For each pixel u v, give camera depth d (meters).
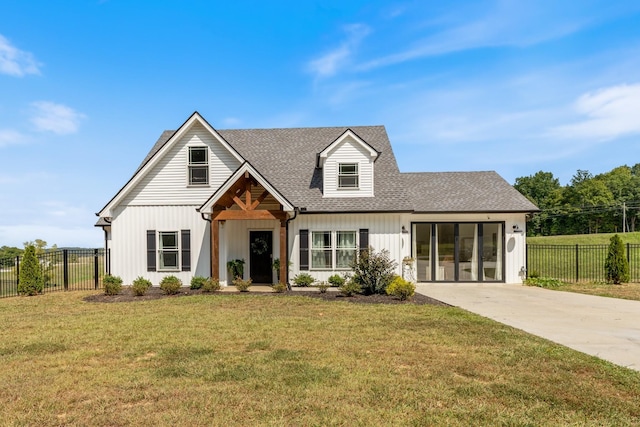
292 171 18.58
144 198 16.81
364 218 16.53
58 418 4.39
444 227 18.31
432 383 5.34
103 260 21.98
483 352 6.79
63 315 10.55
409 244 18.06
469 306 11.82
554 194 89.44
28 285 15.16
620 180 90.56
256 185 16.75
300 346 7.19
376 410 4.50
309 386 5.20
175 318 9.82
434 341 7.51
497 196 18.72
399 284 13.34
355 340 7.61
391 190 17.31
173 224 16.70
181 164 16.84
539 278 17.36
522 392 5.01
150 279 16.59
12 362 6.43
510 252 17.95
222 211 15.21
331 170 17.14
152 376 5.66
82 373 5.88
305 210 16.14
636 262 27.55
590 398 4.83
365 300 12.73
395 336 7.90
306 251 16.45
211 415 4.39
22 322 9.61
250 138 21.02
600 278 20.58
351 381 5.39
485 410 4.50
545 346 7.11
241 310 10.94
